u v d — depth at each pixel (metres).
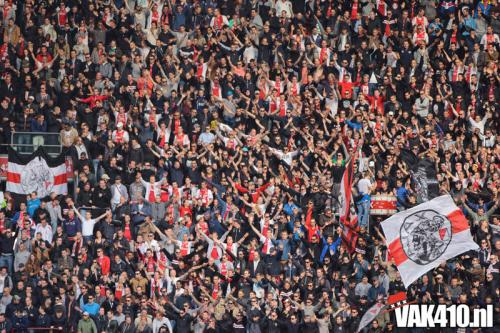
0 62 122.50
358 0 135.12
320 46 129.62
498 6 137.50
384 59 131.88
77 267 103.25
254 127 121.56
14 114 119.00
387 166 116.62
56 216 109.06
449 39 134.50
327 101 126.06
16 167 112.75
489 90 131.38
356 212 113.31
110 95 120.69
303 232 109.62
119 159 115.06
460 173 118.00
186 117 121.00
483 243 111.00
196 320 101.62
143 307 100.56
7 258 104.38
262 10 132.38
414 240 101.38
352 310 103.56
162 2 130.00
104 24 127.69
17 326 99.38
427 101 127.75
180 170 114.31
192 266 105.62
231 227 109.75
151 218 111.25
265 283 105.00
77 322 100.12
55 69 123.69
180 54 126.56
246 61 127.81
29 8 126.31
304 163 117.62
